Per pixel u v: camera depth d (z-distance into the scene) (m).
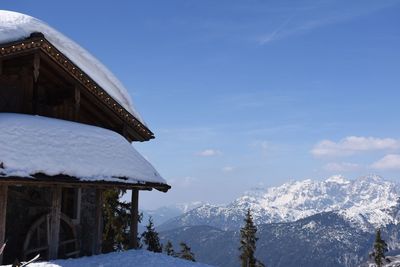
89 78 21.14
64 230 22.30
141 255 20.61
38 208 21.20
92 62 23.80
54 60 19.83
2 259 19.59
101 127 23.36
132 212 22.23
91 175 18.69
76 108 21.22
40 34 18.97
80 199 23.31
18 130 18.20
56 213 18.34
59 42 22.02
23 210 20.61
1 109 19.94
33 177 16.81
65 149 18.86
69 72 20.48
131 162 21.08
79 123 21.45
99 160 19.67
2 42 18.80
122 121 23.39
